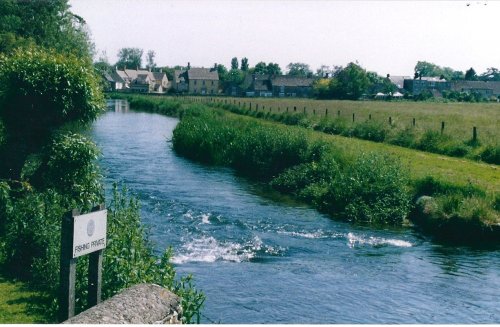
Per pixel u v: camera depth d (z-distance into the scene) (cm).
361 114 5447
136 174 2991
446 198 2077
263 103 8588
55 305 972
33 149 1590
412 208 2191
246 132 3594
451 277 1523
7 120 1551
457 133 3347
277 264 1595
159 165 3353
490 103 10238
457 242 1900
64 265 820
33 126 1566
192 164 3447
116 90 16162
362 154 2584
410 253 1755
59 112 1564
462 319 1230
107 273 980
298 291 1375
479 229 1914
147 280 984
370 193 2270
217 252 1681
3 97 1531
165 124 6356
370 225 2106
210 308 1238
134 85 16762
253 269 1536
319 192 2466
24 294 1056
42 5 4253
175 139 4109
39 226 1184
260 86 15362
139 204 1442
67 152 1481
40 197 1327
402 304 1313
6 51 3409
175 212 2148
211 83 16425
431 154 3089
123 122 6594
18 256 1180
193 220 2042
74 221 812
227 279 1438
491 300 1352
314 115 4656
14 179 1534
